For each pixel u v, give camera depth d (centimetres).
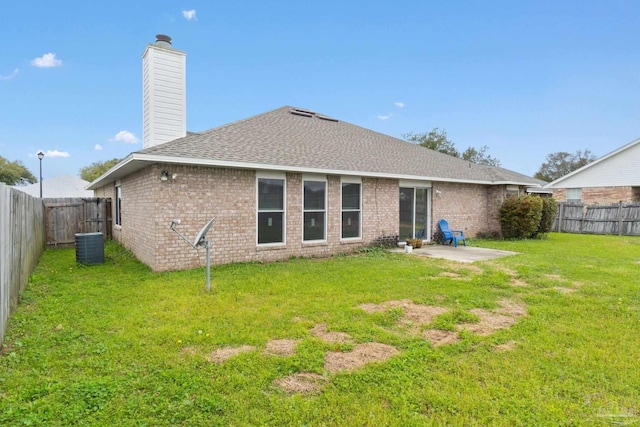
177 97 951
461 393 315
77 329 454
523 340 434
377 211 1202
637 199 2219
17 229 563
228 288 656
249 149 955
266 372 345
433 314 530
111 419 271
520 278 761
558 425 273
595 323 495
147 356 378
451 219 1427
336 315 514
